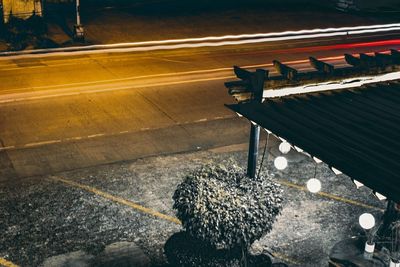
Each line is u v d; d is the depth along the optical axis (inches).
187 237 390.9
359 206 450.0
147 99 701.9
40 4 967.6
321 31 1117.7
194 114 658.8
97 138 579.5
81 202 443.5
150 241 392.2
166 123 627.8
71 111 652.7
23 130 594.9
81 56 887.1
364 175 241.8
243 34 1065.5
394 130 296.8
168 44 974.4
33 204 438.9
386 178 240.7
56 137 579.2
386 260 361.1
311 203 452.1
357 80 354.9
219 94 732.0
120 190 466.3
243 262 346.9
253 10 1267.2
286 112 310.5
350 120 306.3
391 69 363.9
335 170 251.1
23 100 684.1
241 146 572.7
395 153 267.7
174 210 434.9
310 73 338.6
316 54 945.5
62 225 409.1
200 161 530.6
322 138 279.0
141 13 1201.4
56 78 775.1
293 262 372.8
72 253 376.5
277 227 413.7
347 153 263.3
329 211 440.5
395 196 226.2
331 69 342.0
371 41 1056.2
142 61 872.9
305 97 335.6
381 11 1321.4
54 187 468.8
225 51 947.3
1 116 631.8
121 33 1033.5
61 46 930.1
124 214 426.6
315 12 1282.0
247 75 315.9
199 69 840.3
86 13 1173.7
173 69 836.0
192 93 730.8
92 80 771.4
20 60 855.1
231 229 310.5
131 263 367.6
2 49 898.7
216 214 311.6
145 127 613.6
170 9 1250.0
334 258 371.6
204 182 326.3
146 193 462.0
